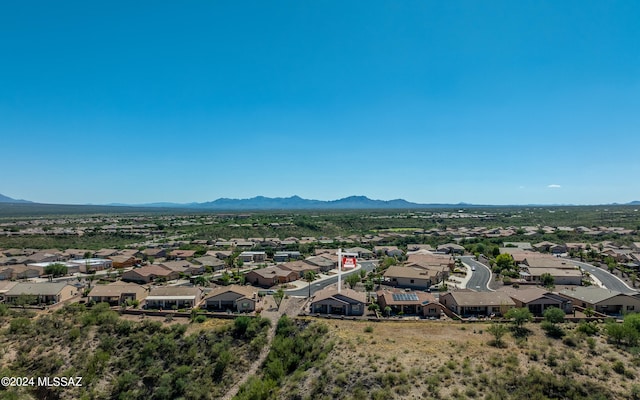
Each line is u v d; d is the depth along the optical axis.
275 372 54.66
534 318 69.19
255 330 67.25
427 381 43.56
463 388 42.00
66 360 60.91
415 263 122.56
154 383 56.72
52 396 54.34
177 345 64.25
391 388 43.19
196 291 87.00
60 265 121.25
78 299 90.88
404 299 79.44
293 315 75.81
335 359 52.06
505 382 42.56
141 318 75.88
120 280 113.00
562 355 48.56
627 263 127.50
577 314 75.00
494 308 75.62
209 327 69.62
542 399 39.28
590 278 110.00
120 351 63.50
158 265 122.19
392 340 57.25
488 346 53.19
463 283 107.69
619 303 75.69
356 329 64.19
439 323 67.94
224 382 56.53
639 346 50.75
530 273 109.31
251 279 111.94
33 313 76.12
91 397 54.47
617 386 41.03
